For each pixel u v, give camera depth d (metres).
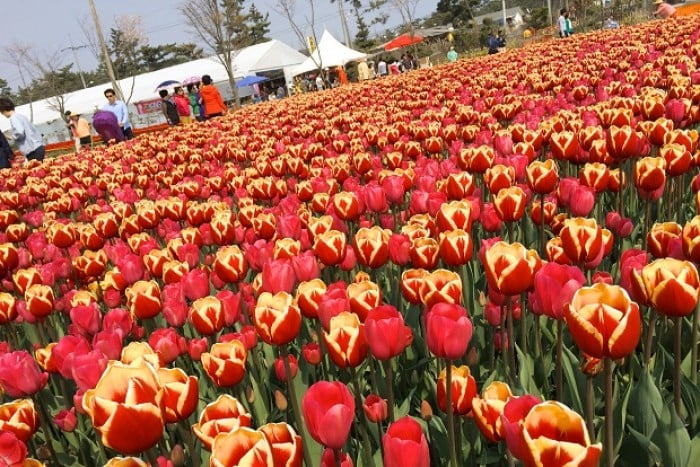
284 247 3.77
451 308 2.15
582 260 2.83
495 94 11.10
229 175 7.96
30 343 4.77
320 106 15.90
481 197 5.03
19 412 2.52
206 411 2.00
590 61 12.67
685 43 12.25
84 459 3.29
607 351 1.81
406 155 7.26
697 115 5.98
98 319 3.59
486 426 2.06
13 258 4.81
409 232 3.77
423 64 49.12
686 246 2.64
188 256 4.57
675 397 2.48
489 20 67.12
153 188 8.99
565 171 6.57
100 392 1.79
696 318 2.76
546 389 3.11
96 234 5.72
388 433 1.72
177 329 4.12
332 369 3.40
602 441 2.50
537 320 3.14
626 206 5.39
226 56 39.31
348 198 4.41
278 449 1.64
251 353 3.30
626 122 5.78
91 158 13.55
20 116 15.69
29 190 9.70
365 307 2.63
